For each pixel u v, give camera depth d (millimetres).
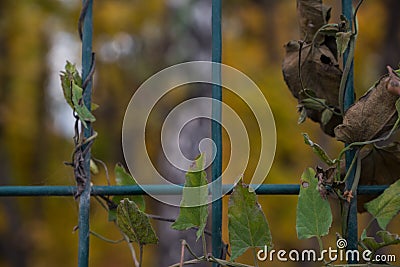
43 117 4117
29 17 3721
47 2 3811
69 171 1225
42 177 4145
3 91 3900
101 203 1119
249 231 957
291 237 3586
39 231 4020
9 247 4035
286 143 3725
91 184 1059
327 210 967
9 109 3902
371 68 3955
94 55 1041
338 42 999
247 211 957
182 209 979
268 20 4176
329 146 3799
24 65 3785
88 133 1022
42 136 4156
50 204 4105
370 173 1064
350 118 969
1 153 4027
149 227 959
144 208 1127
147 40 4035
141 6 3795
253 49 3932
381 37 3916
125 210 953
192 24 3404
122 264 3742
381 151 1051
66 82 1004
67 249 4070
